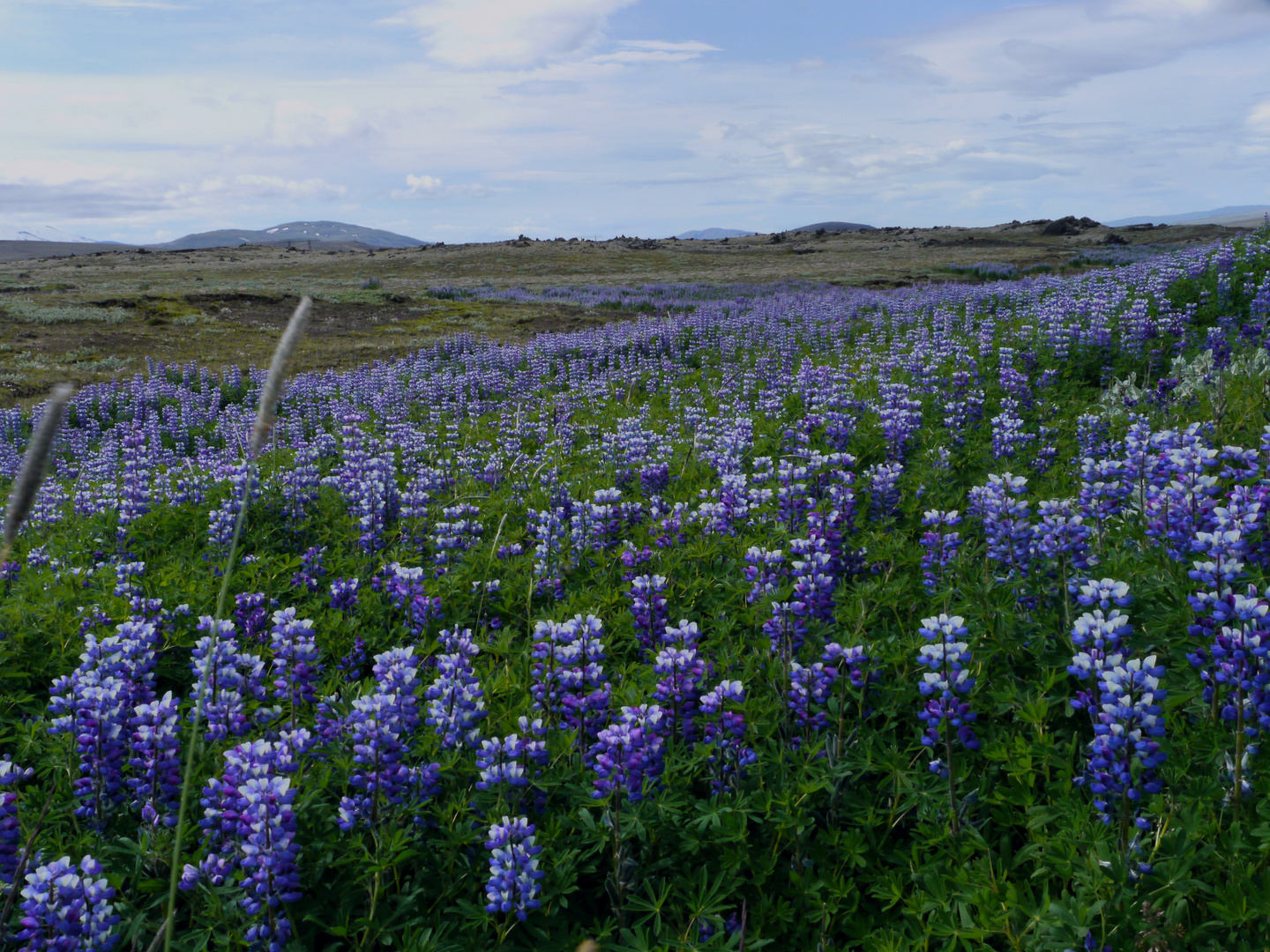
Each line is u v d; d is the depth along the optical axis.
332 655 6.12
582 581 7.33
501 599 7.07
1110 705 3.19
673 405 18.50
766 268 82.75
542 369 28.56
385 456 10.48
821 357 23.28
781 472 8.02
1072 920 2.91
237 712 4.33
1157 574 4.78
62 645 6.25
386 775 3.64
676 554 7.27
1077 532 4.79
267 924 3.20
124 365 33.50
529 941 3.42
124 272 87.88
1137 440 6.13
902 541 6.65
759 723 4.36
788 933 3.56
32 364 32.59
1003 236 110.88
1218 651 3.41
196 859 3.51
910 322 27.73
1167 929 2.83
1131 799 3.20
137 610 6.34
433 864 3.77
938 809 3.81
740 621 6.01
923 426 12.38
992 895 3.22
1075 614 4.72
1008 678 4.40
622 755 3.64
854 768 4.07
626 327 34.47
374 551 8.62
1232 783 3.40
